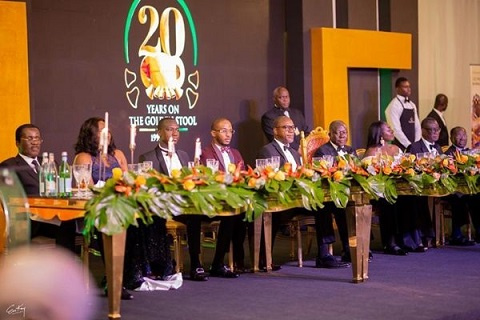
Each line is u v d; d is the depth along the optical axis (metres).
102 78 10.91
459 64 14.86
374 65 13.18
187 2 11.71
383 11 13.62
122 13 11.09
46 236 7.02
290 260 9.19
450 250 9.77
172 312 6.52
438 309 6.61
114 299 6.21
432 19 14.51
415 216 9.64
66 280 6.66
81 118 10.74
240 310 6.58
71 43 10.66
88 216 6.12
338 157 7.93
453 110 14.79
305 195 7.30
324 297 7.09
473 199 10.30
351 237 7.75
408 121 12.61
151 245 7.46
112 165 7.98
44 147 10.44
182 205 6.53
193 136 11.78
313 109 12.66
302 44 12.59
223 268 8.09
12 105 9.66
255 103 12.47
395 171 8.43
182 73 11.66
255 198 7.11
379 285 7.62
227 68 12.15
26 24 9.84
